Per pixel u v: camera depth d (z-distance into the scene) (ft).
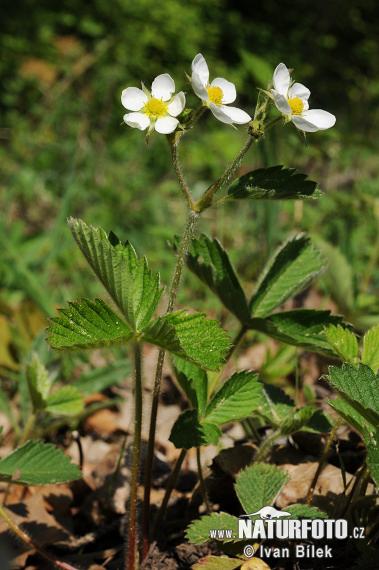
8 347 1.73
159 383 1.06
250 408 1.06
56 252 2.18
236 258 2.32
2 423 1.60
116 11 5.07
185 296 2.14
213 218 2.64
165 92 0.99
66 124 3.67
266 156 1.99
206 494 1.15
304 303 2.02
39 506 1.26
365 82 4.38
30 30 5.07
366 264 2.42
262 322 1.16
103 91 4.29
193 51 5.19
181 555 1.12
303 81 5.30
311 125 0.96
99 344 0.94
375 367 1.04
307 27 6.75
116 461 1.42
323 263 1.22
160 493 1.32
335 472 1.19
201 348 0.97
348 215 2.23
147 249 2.42
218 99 1.00
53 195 2.93
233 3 6.88
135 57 4.80
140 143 3.50
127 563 1.11
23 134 3.44
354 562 1.07
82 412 1.49
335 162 2.96
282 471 1.06
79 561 1.19
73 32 5.32
